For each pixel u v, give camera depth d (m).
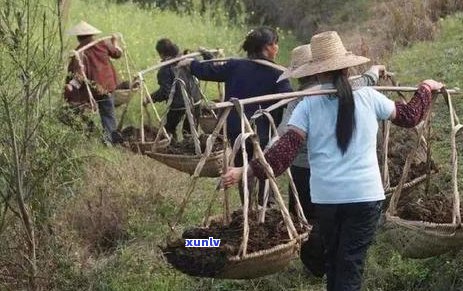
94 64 7.88
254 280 5.04
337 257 3.77
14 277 4.83
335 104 3.67
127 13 15.75
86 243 5.67
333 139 3.65
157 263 5.36
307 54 4.72
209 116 6.79
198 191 6.78
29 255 4.83
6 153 4.61
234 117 5.29
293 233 3.94
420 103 3.91
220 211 6.30
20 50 4.38
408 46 11.58
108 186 6.24
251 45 5.36
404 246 4.24
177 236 4.09
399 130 5.60
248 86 5.26
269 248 3.90
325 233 3.80
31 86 4.63
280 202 3.83
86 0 16.53
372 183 3.67
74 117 5.11
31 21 4.91
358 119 3.66
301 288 4.93
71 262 5.12
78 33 7.84
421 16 12.59
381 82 5.91
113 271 5.24
